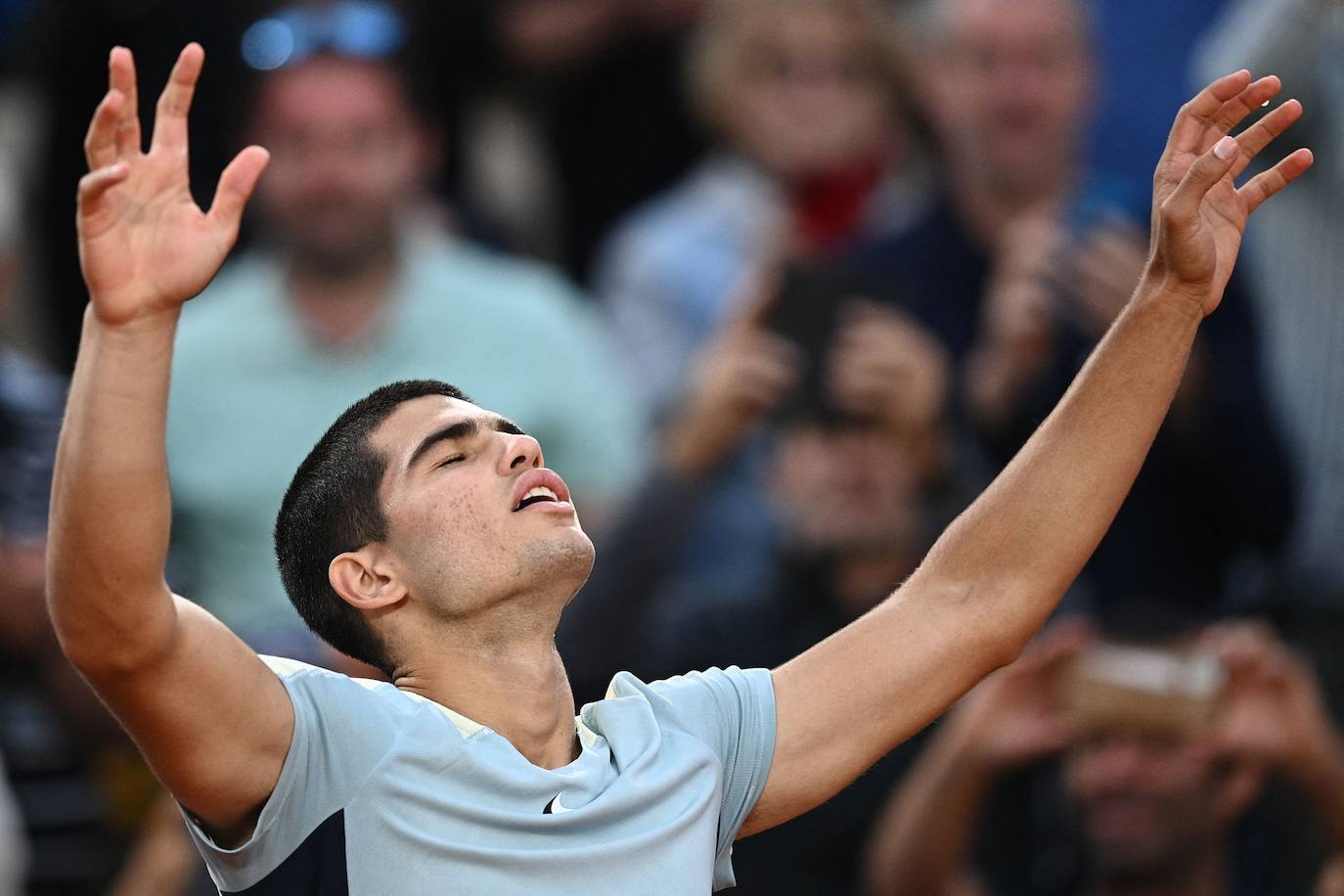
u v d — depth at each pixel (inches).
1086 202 917.8
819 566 821.2
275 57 922.7
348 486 523.2
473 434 525.3
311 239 899.4
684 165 1172.5
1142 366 544.4
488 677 514.0
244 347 904.9
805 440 828.6
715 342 896.3
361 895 482.3
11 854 801.6
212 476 896.3
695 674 549.0
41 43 1139.3
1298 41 944.9
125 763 885.2
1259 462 863.1
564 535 515.2
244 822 488.1
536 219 1159.6
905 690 543.8
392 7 986.1
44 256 1119.0
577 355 936.9
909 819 780.0
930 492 833.5
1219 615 868.6
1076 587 867.4
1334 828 772.0
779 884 797.9
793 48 970.1
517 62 1160.2
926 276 904.9
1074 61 917.2
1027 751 766.5
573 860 486.6
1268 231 956.6
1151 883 759.1
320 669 500.4
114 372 450.0
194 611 472.7
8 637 887.1
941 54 956.0
